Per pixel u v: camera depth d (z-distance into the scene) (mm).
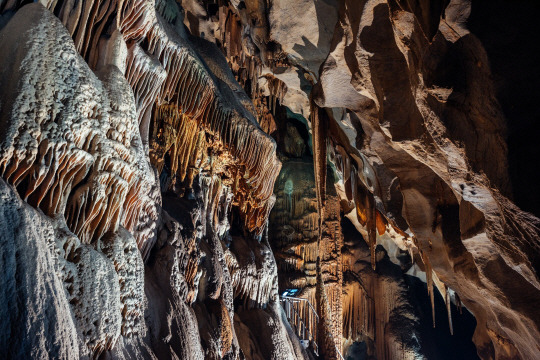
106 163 4012
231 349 7539
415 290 18906
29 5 3691
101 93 4062
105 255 4016
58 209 3537
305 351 11641
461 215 6441
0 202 2875
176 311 5656
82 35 4320
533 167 3580
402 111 6145
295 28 9141
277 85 12789
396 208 9438
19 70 3369
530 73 3414
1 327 2566
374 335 17625
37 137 3314
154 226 5645
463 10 3447
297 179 15773
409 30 4652
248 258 9875
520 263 4859
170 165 7680
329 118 10445
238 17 10383
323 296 12828
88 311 3508
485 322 10492
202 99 7961
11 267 2758
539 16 3184
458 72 3988
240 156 9352
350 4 6262
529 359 8062
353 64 6840
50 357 2746
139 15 5105
